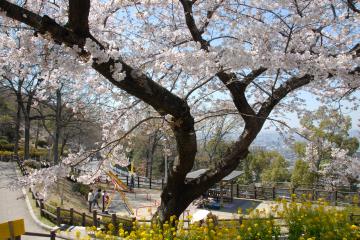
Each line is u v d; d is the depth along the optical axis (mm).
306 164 19703
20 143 44062
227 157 5191
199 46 4281
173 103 4109
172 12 6465
